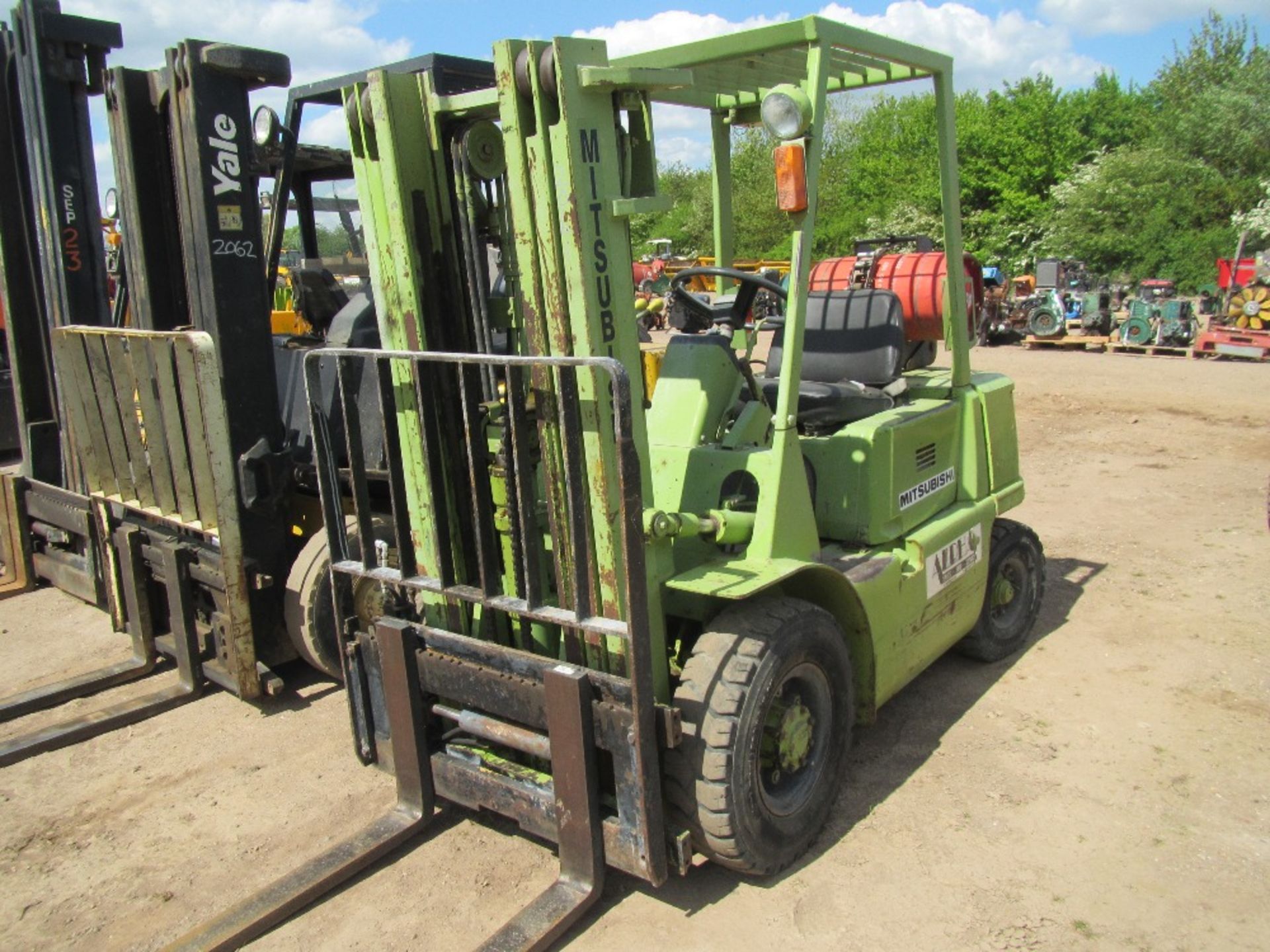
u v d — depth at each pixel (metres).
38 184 4.94
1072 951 2.67
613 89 2.55
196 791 3.64
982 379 4.58
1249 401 11.07
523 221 2.63
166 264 4.69
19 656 4.86
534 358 2.45
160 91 4.41
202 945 2.70
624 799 2.66
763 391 3.70
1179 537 6.37
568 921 2.69
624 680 2.60
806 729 3.08
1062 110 33.06
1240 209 26.08
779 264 19.42
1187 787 3.46
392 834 3.11
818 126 3.02
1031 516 7.02
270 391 4.30
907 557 3.73
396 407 3.04
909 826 3.27
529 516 2.61
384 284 2.94
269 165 4.89
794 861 3.06
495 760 3.06
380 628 3.07
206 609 4.35
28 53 4.77
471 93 2.80
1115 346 16.19
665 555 2.86
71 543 5.45
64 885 3.12
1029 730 3.90
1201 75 31.55
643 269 20.28
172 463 4.05
